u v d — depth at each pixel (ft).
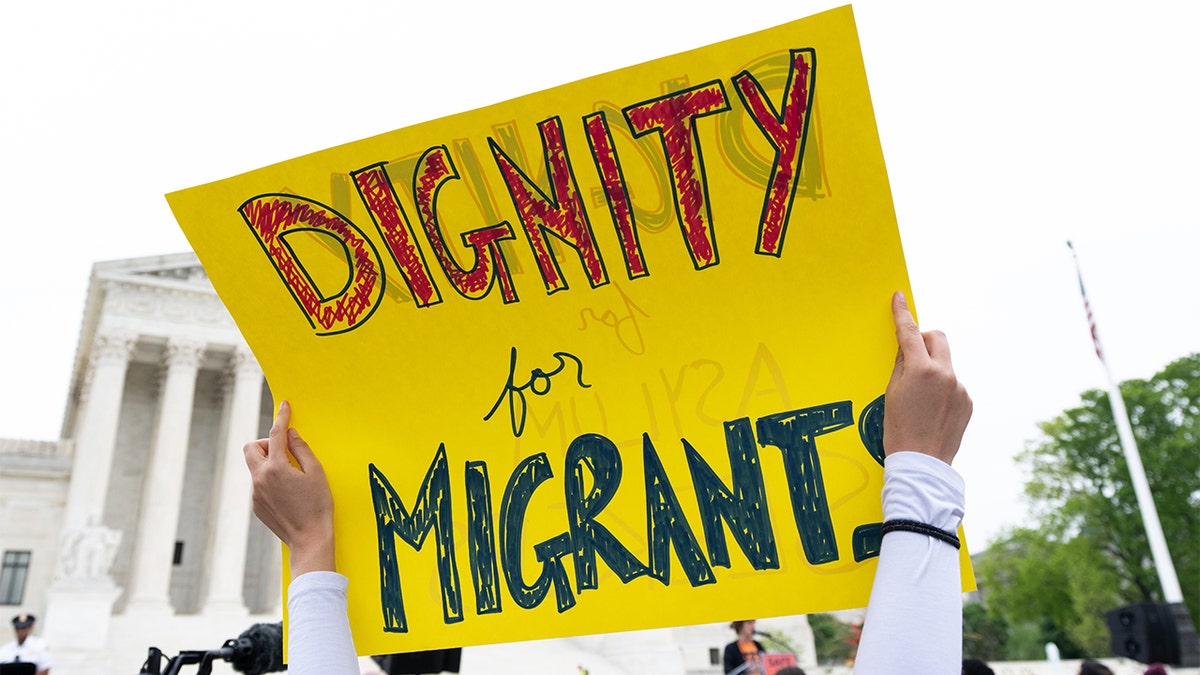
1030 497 156.35
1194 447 143.13
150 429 147.02
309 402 5.84
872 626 3.68
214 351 141.69
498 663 94.68
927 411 4.12
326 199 5.75
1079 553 143.84
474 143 5.52
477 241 5.62
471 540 5.57
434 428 5.71
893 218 4.98
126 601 135.13
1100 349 80.07
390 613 5.62
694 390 5.32
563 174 5.43
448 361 5.70
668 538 5.27
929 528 3.81
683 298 5.34
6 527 134.00
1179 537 141.90
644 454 5.38
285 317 5.88
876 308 5.04
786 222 5.14
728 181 5.19
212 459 149.18
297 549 5.11
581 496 5.45
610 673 94.38
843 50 4.94
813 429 5.11
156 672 5.82
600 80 5.27
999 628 179.22
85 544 103.35
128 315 135.23
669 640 99.25
